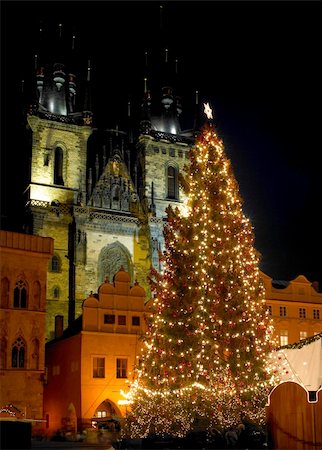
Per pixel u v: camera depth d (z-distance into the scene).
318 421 27.39
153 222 96.25
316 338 30.20
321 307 73.69
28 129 98.69
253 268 41.97
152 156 102.81
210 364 39.16
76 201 94.38
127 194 99.31
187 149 105.38
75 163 97.00
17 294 58.41
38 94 100.44
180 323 41.03
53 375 67.50
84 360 59.59
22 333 57.31
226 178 43.66
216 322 39.66
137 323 63.09
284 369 29.67
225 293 40.06
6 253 58.56
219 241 41.22
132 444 37.16
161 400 42.09
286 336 70.50
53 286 88.25
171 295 42.28
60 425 63.09
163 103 113.12
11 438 22.97
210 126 45.75
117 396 59.78
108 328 61.66
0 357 55.62
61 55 106.44
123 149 105.31
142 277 94.38
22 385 55.91
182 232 43.62
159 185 101.50
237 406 37.44
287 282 78.25
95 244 92.31
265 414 33.03
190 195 44.38
